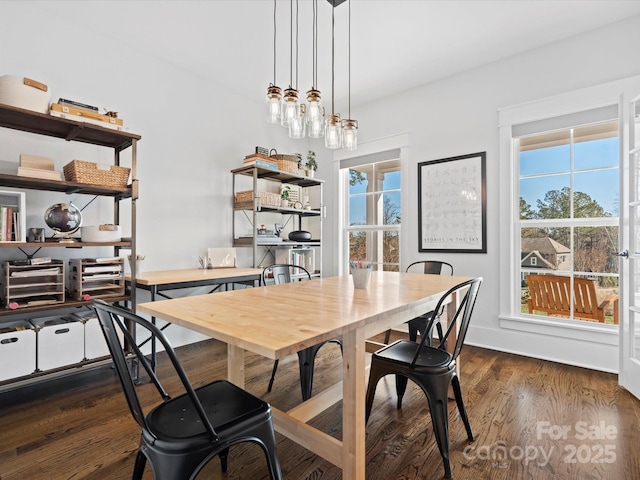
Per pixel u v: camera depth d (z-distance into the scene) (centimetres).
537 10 232
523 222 290
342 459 123
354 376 120
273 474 105
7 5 219
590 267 263
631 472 137
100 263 230
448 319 208
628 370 210
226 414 104
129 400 98
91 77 255
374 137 381
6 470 139
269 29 255
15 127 214
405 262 356
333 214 421
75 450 153
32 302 200
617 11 233
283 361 267
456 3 225
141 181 284
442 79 330
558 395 206
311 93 208
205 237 329
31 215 229
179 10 233
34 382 194
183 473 88
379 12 234
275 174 357
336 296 159
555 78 269
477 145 309
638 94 212
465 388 216
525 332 281
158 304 138
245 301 146
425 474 137
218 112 340
